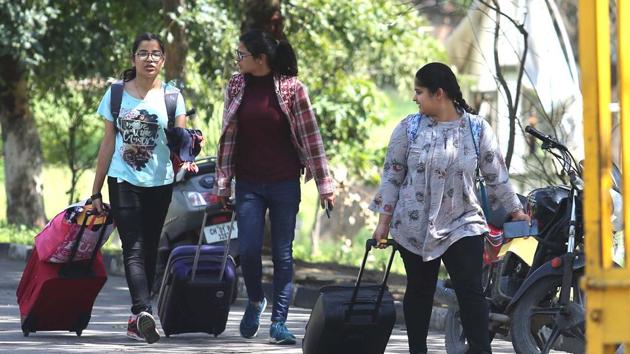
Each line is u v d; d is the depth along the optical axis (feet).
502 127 172.35
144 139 92.43
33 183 241.55
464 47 230.89
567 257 80.59
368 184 222.69
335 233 266.57
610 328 45.47
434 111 74.64
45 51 213.05
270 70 92.79
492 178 75.20
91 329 103.96
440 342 103.19
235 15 206.69
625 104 44.83
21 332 100.12
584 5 45.34
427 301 77.20
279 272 94.58
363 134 214.48
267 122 92.53
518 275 86.69
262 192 93.81
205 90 199.93
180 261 95.66
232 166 94.27
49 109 255.09
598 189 45.52
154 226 94.84
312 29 204.74
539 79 182.39
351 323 80.33
